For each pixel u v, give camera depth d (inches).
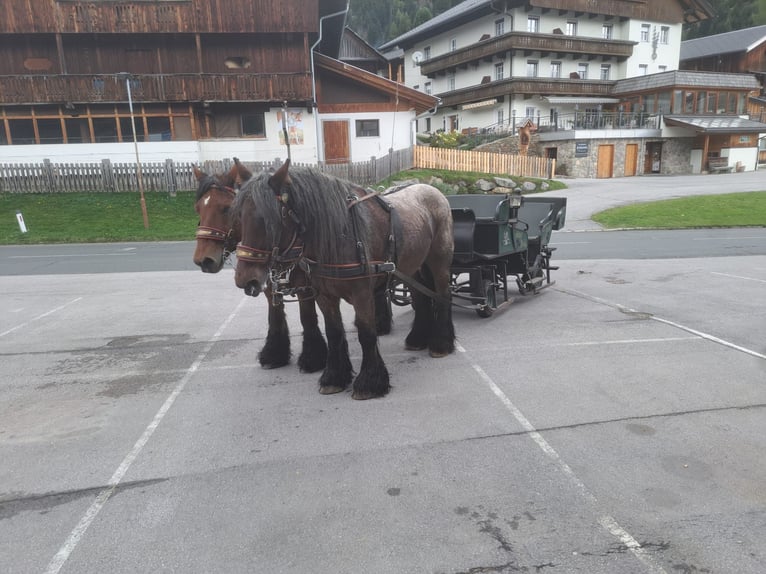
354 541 106.4
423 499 120.3
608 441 144.9
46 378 205.6
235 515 116.3
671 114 1425.9
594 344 229.8
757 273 392.8
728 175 1354.6
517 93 1469.0
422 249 193.8
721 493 120.1
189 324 281.6
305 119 1007.0
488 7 1487.5
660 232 664.4
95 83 904.9
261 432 155.6
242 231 147.9
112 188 914.7
